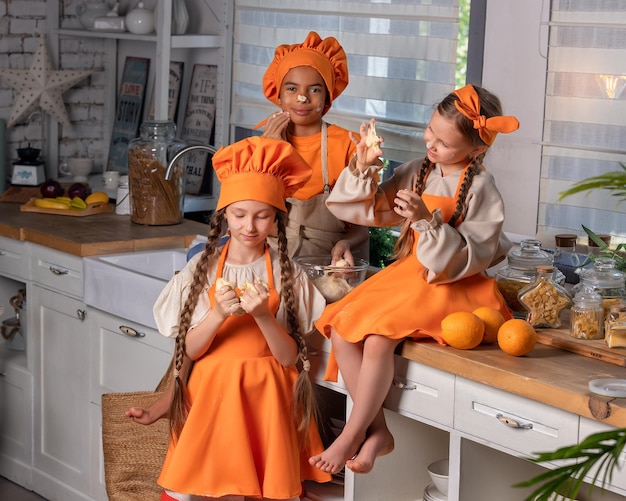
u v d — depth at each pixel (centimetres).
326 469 229
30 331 367
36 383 367
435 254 228
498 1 295
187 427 245
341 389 251
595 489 254
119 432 279
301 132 292
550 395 199
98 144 469
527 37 289
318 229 288
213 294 247
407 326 229
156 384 312
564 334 229
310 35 290
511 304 251
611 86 273
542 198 293
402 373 236
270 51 378
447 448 268
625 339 217
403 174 263
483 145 237
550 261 254
